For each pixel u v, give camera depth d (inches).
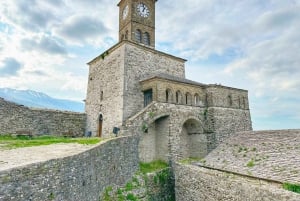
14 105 824.3
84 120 1097.4
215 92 1020.5
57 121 962.1
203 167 640.4
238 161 586.2
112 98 972.6
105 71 1072.2
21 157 327.3
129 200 575.5
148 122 812.0
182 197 652.7
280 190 390.0
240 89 1120.2
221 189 509.4
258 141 645.9
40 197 276.2
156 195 721.0
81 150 409.7
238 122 1063.6
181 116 922.7
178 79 991.0
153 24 1200.2
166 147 871.7
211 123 984.3
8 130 796.0
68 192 331.9
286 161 486.0
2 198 228.5
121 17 1231.5
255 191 422.9
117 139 588.7
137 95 949.8
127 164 644.1
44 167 289.4
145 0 1194.0
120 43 983.0
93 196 422.3
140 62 999.6
